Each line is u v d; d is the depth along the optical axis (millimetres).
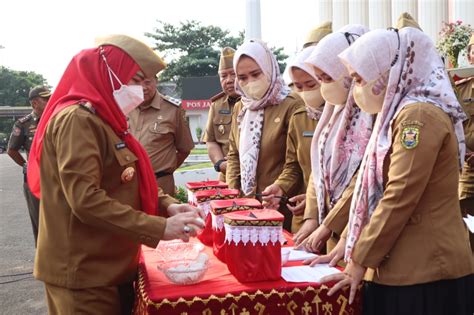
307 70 2668
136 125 4230
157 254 2416
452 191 1769
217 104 4551
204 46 38812
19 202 10992
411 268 1730
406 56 1803
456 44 5117
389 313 1780
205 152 21516
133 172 2029
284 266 2059
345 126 2332
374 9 7535
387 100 1810
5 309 4160
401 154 1695
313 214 2521
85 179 1830
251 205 2227
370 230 1748
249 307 1770
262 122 3166
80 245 1928
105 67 1990
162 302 1712
